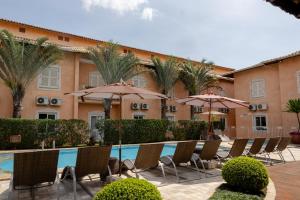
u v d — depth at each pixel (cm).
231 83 2912
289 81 1984
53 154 471
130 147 1530
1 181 646
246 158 549
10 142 1345
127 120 1723
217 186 586
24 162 443
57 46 1591
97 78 2081
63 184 594
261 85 2225
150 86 2306
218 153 884
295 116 1933
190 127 2061
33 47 1495
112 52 1820
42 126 1434
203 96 879
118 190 313
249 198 464
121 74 1808
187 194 529
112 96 782
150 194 315
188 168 802
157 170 767
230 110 2734
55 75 1819
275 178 674
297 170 781
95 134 1709
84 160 517
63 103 1822
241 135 2350
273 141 907
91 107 2083
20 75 1468
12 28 2438
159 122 1875
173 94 2444
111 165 657
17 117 1474
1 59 1428
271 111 2125
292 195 521
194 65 2380
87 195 518
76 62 1889
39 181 470
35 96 1728
